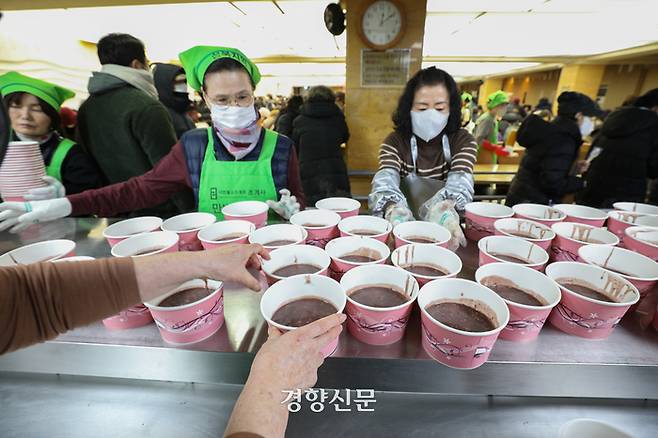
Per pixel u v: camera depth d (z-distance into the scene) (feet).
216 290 2.06
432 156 4.94
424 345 1.97
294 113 12.03
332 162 9.72
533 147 8.29
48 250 2.62
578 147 8.05
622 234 3.24
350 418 2.25
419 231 3.25
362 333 2.02
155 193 4.36
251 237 2.98
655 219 3.20
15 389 2.38
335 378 2.06
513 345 2.01
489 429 2.15
